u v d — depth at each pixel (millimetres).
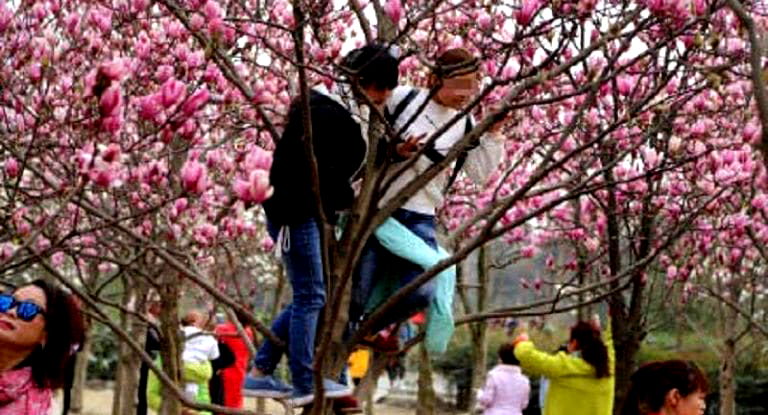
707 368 16031
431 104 4777
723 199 7137
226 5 6078
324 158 4285
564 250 11133
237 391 10516
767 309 11523
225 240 7480
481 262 9781
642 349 17922
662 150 6680
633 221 8008
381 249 4816
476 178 5086
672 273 8430
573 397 7949
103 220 4297
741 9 2684
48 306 4324
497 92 6336
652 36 5410
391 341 4926
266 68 5426
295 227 4363
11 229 4387
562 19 4281
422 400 9945
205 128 7672
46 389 4379
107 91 3490
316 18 4332
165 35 6707
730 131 7238
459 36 5527
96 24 6512
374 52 4273
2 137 4586
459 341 22500
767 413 16016
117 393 12164
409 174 4785
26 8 6164
